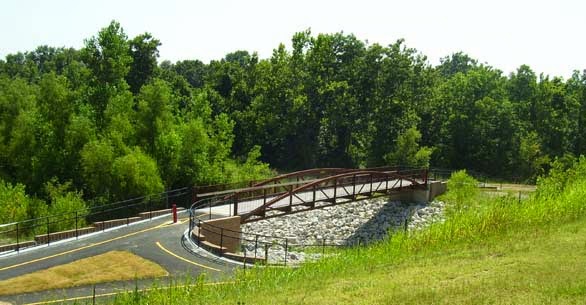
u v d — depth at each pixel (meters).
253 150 48.72
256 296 13.62
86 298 16.91
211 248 23.39
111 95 43.81
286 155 72.88
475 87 71.12
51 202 35.34
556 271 12.85
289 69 66.75
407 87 68.38
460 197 33.00
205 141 41.84
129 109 42.22
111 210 34.47
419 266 15.05
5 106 45.97
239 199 35.62
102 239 24.83
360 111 67.31
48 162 39.09
